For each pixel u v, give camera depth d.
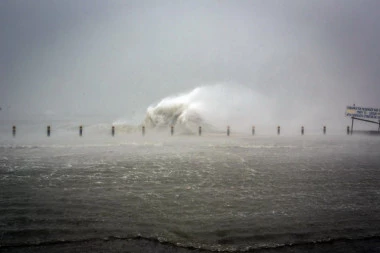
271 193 9.05
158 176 11.07
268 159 14.67
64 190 9.13
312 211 7.57
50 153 15.79
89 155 15.30
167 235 6.19
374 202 8.30
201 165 13.11
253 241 6.01
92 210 7.47
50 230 6.34
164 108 33.69
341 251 5.71
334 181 10.48
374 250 5.77
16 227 6.45
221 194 8.91
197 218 7.04
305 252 5.66
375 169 12.44
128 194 8.81
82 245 5.77
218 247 5.77
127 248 5.68
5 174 11.10
